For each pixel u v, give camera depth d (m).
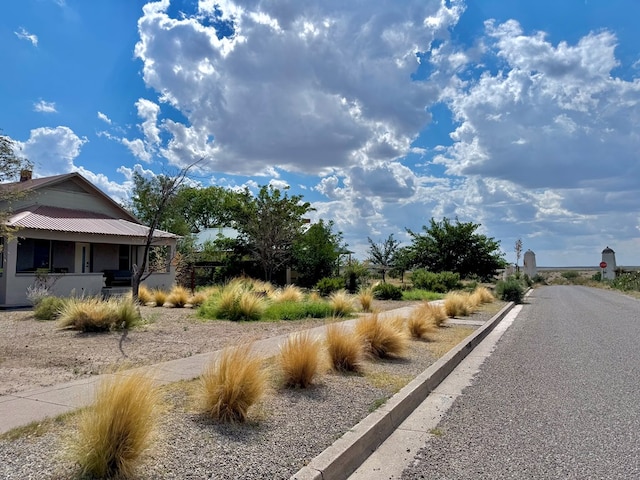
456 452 4.73
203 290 22.22
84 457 3.65
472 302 19.69
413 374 7.56
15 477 3.56
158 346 9.34
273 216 29.36
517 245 33.47
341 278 27.38
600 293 34.59
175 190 15.15
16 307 16.98
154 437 4.13
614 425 5.52
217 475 3.74
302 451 4.27
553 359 9.58
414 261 36.69
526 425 5.54
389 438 5.14
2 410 5.14
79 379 6.60
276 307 15.54
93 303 11.71
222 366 5.28
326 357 7.68
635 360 9.41
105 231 20.70
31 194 19.75
